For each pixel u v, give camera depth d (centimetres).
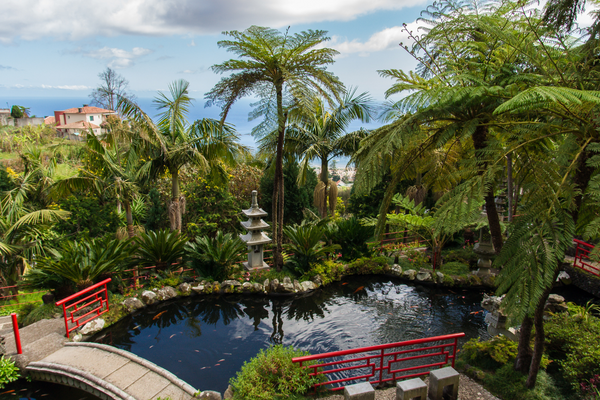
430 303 920
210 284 967
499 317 644
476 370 556
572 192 340
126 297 887
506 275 342
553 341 593
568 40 446
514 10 417
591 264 958
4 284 1115
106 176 1043
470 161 428
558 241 325
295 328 809
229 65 908
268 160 1348
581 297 895
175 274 1039
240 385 534
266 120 951
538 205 351
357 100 1218
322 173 1284
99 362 598
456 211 377
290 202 1451
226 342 751
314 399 518
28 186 1188
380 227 509
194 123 1103
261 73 934
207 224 1320
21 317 820
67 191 980
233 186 1581
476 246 1013
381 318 845
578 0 390
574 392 495
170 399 512
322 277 1027
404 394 472
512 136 435
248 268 1087
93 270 841
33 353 622
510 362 554
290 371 542
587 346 534
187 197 1391
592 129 375
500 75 412
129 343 746
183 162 1051
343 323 824
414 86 487
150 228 1392
